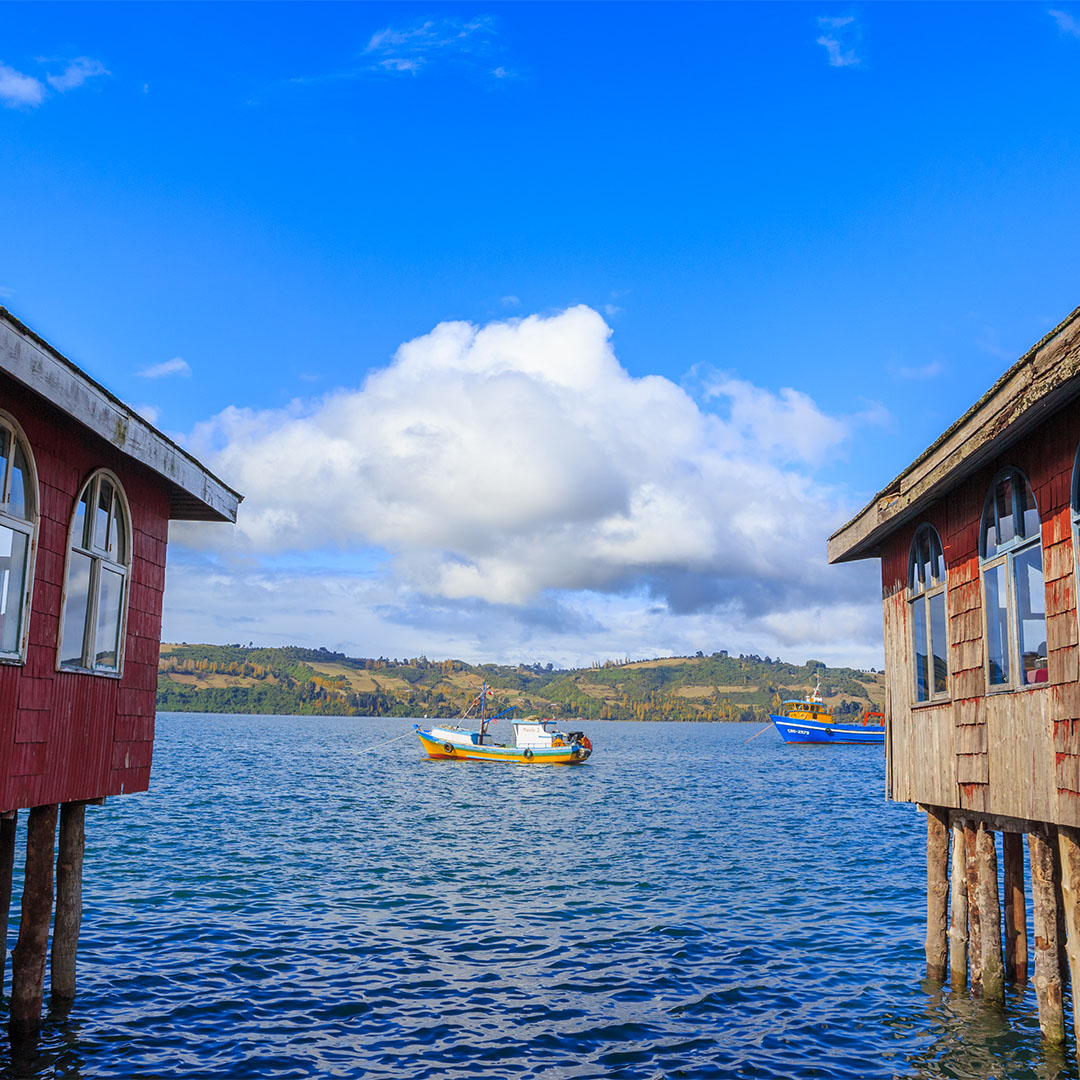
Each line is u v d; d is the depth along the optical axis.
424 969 15.15
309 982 14.24
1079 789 8.86
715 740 178.12
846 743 145.25
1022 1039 11.77
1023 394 8.89
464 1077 10.75
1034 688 9.95
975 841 12.67
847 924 18.91
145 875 23.11
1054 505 9.41
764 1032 12.41
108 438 10.56
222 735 142.00
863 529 14.97
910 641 14.38
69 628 10.91
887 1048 11.77
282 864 25.61
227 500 14.59
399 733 176.25
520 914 19.64
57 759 10.69
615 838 33.44
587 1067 11.16
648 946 16.94
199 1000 13.19
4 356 8.38
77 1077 10.39
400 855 28.25
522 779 65.00
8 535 9.61
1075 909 9.18
